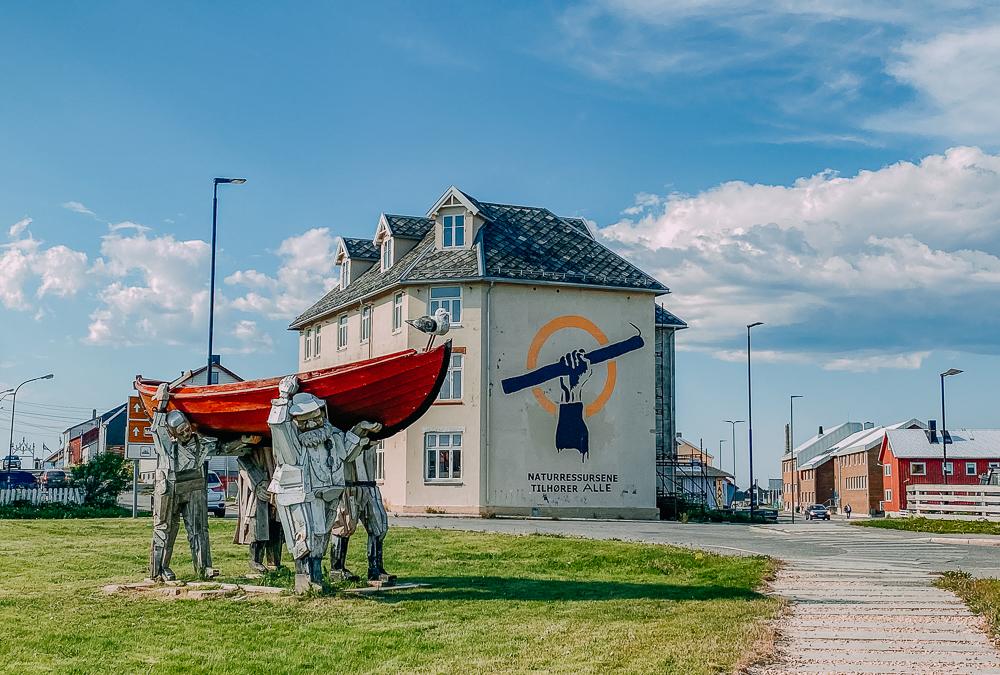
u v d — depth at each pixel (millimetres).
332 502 16828
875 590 17453
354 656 12586
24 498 42344
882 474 107562
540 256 43719
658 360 51219
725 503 115188
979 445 101625
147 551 24016
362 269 52344
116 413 105312
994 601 15414
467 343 41781
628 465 42969
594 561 21562
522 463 41594
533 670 11461
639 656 11906
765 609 15102
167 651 12938
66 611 15438
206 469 18703
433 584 18531
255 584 17797
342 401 17297
